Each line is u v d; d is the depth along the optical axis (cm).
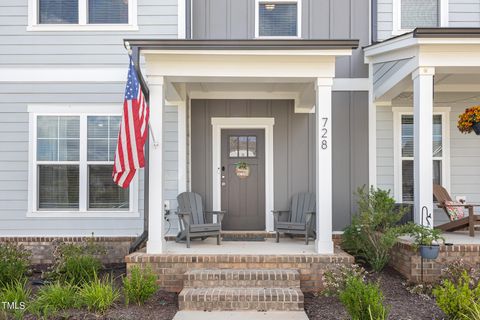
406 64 627
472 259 561
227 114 794
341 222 771
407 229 557
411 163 777
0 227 729
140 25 739
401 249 599
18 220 730
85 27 736
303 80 606
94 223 733
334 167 776
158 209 582
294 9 786
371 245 621
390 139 775
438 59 585
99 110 736
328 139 585
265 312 477
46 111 735
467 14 771
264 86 732
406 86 677
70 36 738
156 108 584
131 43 555
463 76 700
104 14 745
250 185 802
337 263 553
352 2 777
